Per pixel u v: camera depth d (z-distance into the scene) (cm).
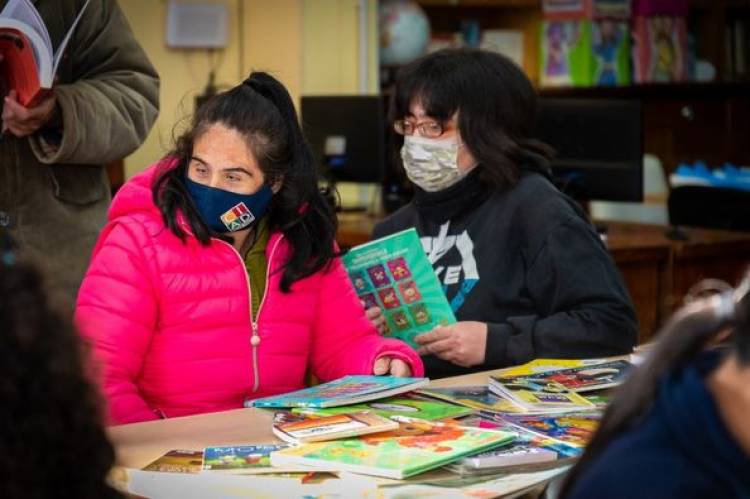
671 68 714
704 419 102
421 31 659
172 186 227
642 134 488
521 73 287
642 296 455
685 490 100
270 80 235
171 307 228
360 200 636
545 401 218
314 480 173
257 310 234
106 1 298
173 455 186
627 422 111
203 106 231
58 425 96
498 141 278
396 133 290
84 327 106
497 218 281
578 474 113
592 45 689
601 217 602
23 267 101
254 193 227
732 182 618
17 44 260
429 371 281
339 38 640
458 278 283
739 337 106
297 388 242
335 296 251
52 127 278
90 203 291
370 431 192
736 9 738
